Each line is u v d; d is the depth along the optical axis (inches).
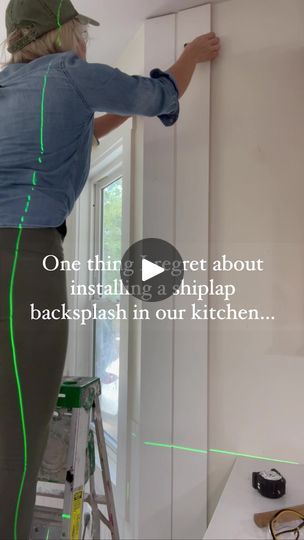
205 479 47.2
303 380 44.7
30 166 34.0
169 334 50.1
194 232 49.9
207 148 49.6
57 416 47.5
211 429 47.9
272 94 47.8
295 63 47.0
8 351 31.9
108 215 80.0
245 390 46.9
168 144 51.6
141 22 55.7
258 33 48.8
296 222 46.0
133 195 58.9
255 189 47.9
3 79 36.5
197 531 47.0
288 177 46.6
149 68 53.2
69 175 36.4
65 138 35.0
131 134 59.0
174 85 41.0
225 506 35.7
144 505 49.4
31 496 32.8
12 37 38.0
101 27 57.2
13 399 31.7
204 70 50.0
